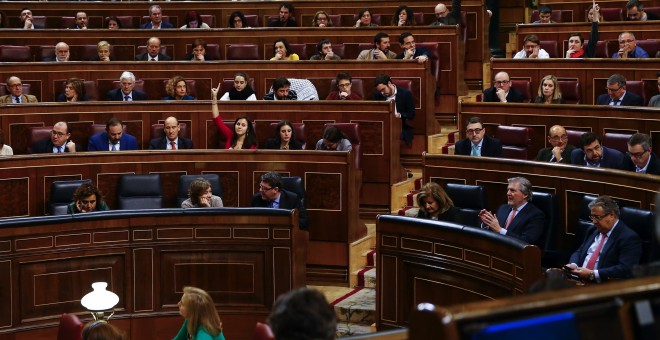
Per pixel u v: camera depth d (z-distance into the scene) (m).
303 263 8.18
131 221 7.86
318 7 14.57
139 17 15.19
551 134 8.77
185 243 7.96
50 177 9.17
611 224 6.61
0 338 7.48
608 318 1.86
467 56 13.29
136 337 7.92
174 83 11.22
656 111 8.74
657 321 1.87
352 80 11.04
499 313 1.77
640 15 12.73
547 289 2.44
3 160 8.95
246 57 12.98
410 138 10.75
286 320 2.39
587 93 10.76
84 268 7.75
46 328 7.64
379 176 9.88
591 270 6.47
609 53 12.29
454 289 6.53
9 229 7.46
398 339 3.52
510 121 9.82
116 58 13.57
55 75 11.90
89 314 7.78
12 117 10.38
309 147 10.15
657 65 10.28
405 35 11.74
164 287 7.97
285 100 10.27
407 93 10.59
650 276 2.01
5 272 7.48
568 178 7.86
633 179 7.29
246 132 9.95
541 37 12.67
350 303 8.36
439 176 8.81
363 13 13.34
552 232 7.36
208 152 9.34
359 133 9.77
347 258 8.98
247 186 9.30
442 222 6.58
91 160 9.27
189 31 13.38
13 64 11.80
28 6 15.14
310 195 9.07
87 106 10.57
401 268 6.86
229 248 7.99
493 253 6.17
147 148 10.63
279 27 13.14
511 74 11.23
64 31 13.52
